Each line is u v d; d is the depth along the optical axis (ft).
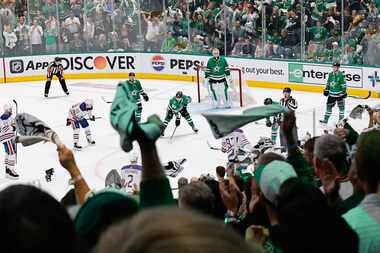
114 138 60.13
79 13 88.43
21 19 87.15
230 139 46.29
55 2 87.97
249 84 80.89
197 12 83.20
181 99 58.95
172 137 59.41
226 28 81.46
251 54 80.28
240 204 19.26
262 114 12.00
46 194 5.24
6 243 4.85
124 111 7.13
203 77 73.67
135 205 6.89
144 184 7.16
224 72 69.21
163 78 87.40
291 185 8.25
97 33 88.94
